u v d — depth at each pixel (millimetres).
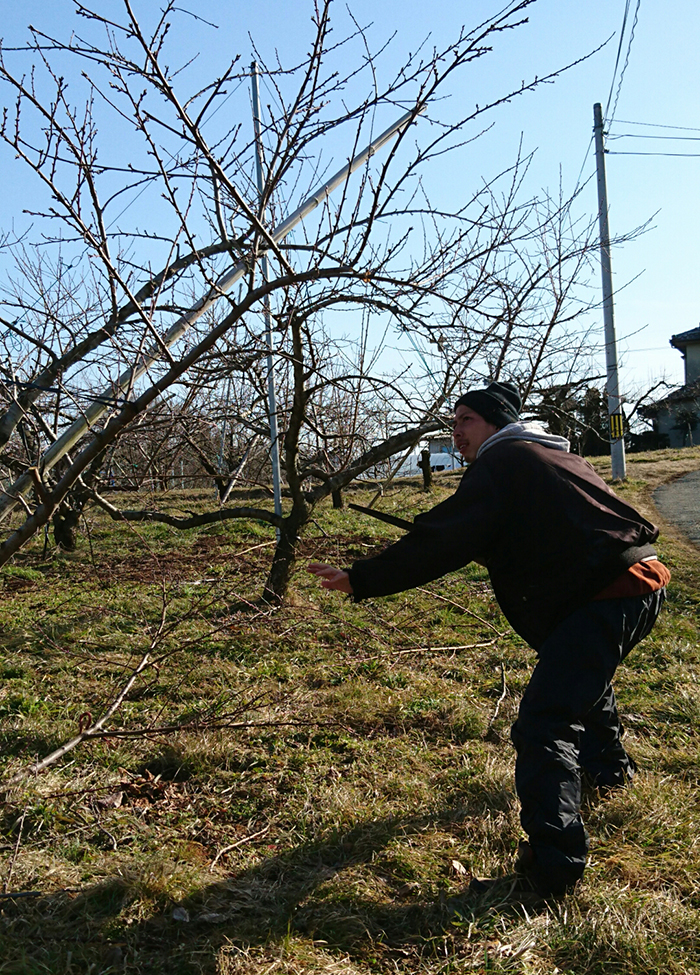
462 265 3191
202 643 6039
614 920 2621
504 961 2480
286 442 6336
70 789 3652
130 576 7801
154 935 2678
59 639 6289
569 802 2775
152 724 4199
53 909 2773
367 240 2971
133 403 3012
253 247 3215
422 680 5230
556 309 5465
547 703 2850
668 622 6352
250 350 3283
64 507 6039
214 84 2836
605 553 2865
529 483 2949
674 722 4406
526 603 3018
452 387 4633
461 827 3338
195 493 15750
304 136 3170
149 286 3910
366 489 14781
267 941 2607
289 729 4406
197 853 3178
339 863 3121
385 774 3873
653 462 20766
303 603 7055
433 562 2926
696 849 3057
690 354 37344
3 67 2678
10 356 3922
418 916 2771
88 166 2832
